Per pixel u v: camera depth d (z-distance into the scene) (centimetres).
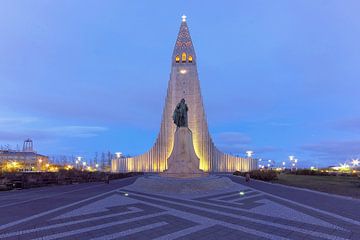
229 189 2284
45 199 1786
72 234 923
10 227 1022
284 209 1367
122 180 3912
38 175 2859
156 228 997
